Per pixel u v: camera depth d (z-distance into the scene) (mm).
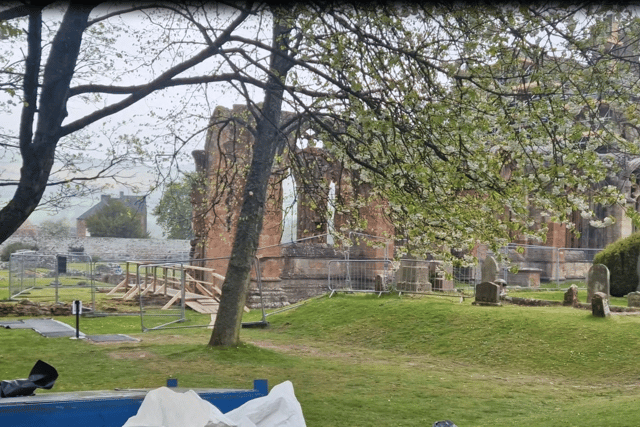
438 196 9656
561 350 14852
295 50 9891
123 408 4117
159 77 9523
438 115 8305
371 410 10047
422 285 23297
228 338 15289
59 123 9047
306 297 29344
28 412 3902
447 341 16719
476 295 19984
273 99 15430
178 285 29781
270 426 3795
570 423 8797
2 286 35094
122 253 60781
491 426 8984
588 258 38875
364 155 10531
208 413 3434
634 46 8742
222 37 9648
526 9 8016
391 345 17234
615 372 13367
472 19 8430
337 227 25484
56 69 9000
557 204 9242
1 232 8695
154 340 17031
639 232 25078
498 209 10602
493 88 9320
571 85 8969
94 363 13234
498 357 15133
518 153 9531
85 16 9055
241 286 15531
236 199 19234
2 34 7832
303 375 12805
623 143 8977
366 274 29422
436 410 10250
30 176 8828
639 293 19641
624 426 8258
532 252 35562
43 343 15930
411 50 8953
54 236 61125
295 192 14461
